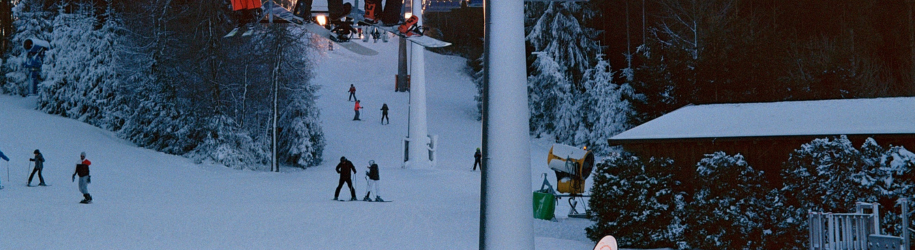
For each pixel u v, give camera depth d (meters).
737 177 12.45
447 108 54.34
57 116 40.59
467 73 67.75
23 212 17.14
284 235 14.73
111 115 39.22
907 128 11.30
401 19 12.05
